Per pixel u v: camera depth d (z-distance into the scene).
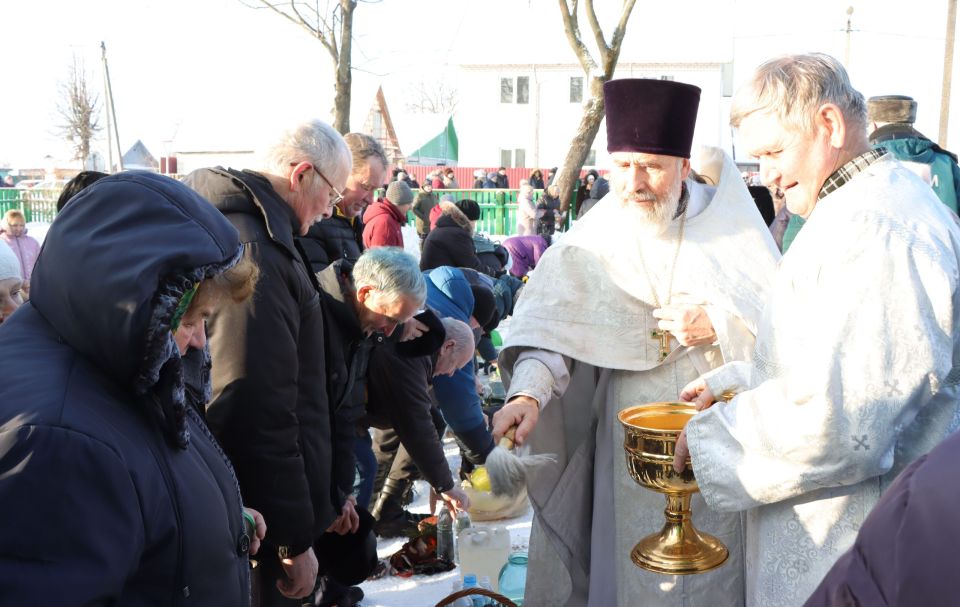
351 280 3.02
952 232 1.87
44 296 1.39
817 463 1.86
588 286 2.69
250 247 2.38
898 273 1.79
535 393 2.55
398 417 3.44
